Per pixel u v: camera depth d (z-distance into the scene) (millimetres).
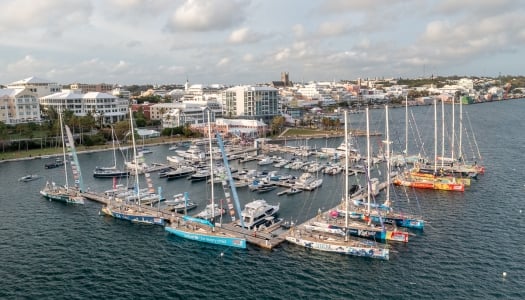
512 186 127250
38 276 73688
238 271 74875
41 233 94750
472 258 77750
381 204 107250
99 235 93125
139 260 80062
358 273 73188
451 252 80625
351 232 90750
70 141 124625
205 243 88125
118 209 106938
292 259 79188
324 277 72000
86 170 169500
